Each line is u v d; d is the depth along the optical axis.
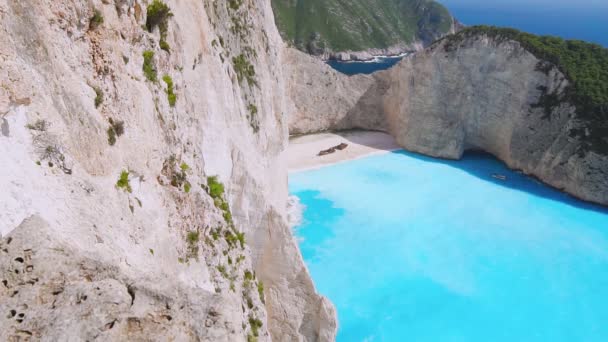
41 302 6.37
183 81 18.14
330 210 42.59
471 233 39.84
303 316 22.19
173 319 7.05
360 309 30.39
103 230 9.72
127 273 8.03
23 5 9.11
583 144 46.28
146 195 12.68
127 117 12.25
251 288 17.89
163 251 12.39
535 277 34.19
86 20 10.99
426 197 46.12
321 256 35.56
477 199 46.19
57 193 8.90
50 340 5.89
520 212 43.75
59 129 9.45
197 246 14.72
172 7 18.30
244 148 25.59
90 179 10.09
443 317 30.00
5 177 7.88
